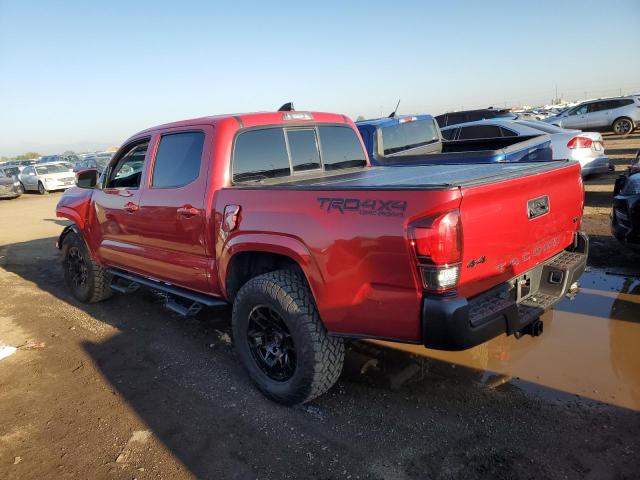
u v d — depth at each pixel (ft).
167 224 13.85
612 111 70.38
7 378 13.78
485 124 34.42
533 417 10.27
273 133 13.66
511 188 9.53
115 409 11.83
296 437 10.27
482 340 8.82
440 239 8.21
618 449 9.13
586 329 13.93
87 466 9.82
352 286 9.41
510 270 10.03
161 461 9.81
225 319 17.19
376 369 12.77
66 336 16.58
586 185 35.81
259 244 10.96
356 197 9.28
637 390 10.91
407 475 8.93
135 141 15.87
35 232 39.96
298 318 10.38
